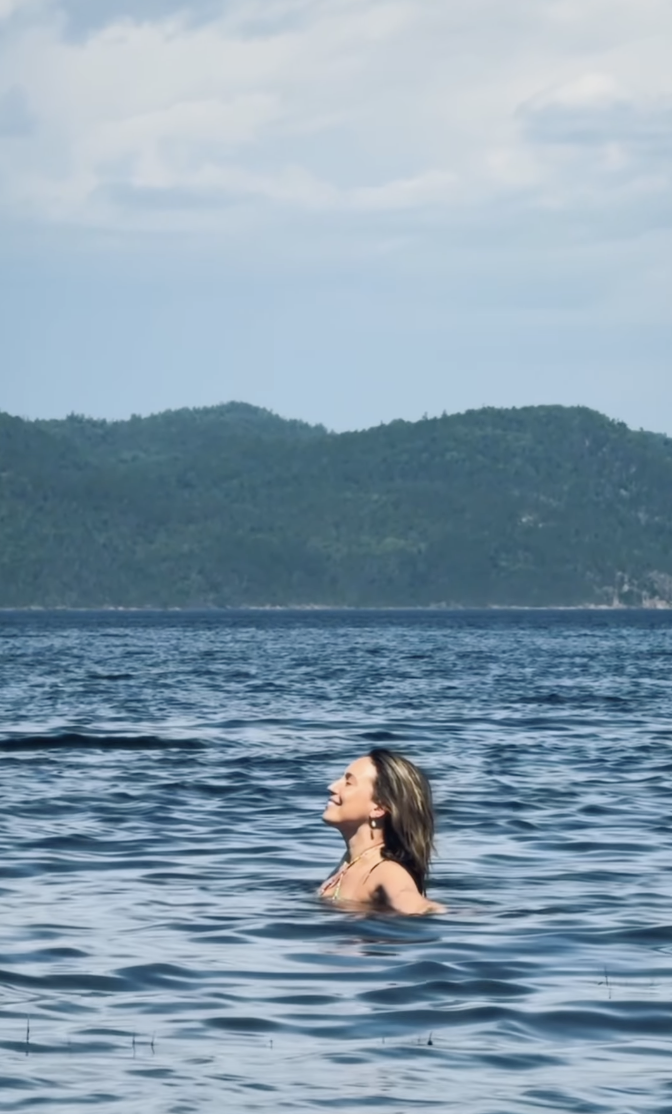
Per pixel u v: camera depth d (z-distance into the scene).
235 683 50.72
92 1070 7.72
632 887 13.20
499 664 69.81
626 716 35.00
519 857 14.93
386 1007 9.08
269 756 25.06
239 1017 8.83
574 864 14.49
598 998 9.30
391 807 12.13
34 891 12.95
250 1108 7.11
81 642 114.56
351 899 12.17
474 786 20.83
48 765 23.55
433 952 10.52
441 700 41.16
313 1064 7.87
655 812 18.31
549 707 38.19
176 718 33.84
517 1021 8.76
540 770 23.00
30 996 9.28
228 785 20.88
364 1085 7.50
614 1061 7.99
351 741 28.03
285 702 40.03
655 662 72.69
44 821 17.31
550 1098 7.32
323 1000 9.23
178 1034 8.46
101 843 15.73
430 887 13.11
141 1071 7.71
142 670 61.72
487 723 32.69
